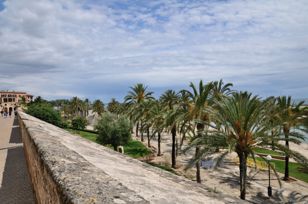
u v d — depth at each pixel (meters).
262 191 28.69
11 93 134.88
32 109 40.22
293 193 28.38
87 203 1.54
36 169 4.59
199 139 19.56
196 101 24.77
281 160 43.78
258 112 17.81
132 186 2.51
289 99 28.39
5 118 45.84
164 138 65.44
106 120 39.31
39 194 4.39
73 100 104.50
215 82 32.47
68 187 1.79
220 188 28.64
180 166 36.91
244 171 18.59
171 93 38.00
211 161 39.00
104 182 1.98
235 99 18.53
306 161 17.97
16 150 16.36
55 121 41.75
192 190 3.19
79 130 61.25
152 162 38.91
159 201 2.24
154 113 41.81
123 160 4.74
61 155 2.89
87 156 3.73
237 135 18.48
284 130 26.45
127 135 39.44
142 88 51.75
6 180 9.78
